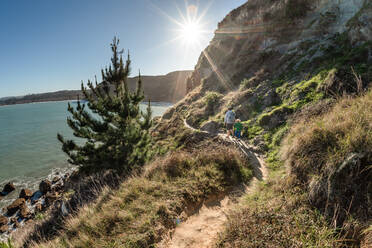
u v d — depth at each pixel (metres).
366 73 7.96
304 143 4.27
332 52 12.09
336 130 3.96
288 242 2.82
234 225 3.54
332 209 3.13
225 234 3.45
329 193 3.26
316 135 4.13
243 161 7.02
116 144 9.44
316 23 16.20
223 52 32.06
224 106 16.48
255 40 23.77
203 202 4.95
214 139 11.48
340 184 3.23
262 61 19.61
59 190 14.99
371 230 2.49
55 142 31.64
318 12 16.86
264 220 3.44
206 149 8.09
